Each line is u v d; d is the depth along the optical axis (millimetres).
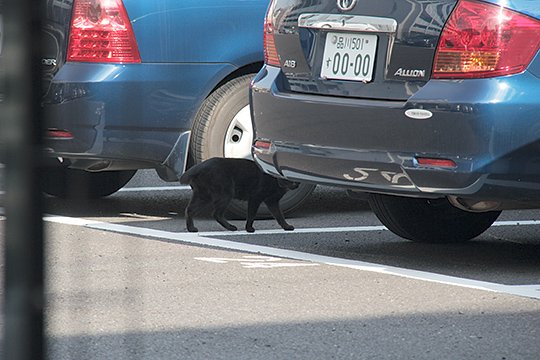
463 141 7855
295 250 9648
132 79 10680
